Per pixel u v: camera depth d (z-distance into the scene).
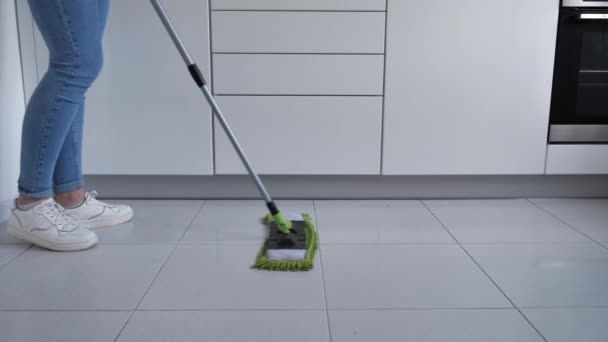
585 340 1.02
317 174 1.94
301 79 1.85
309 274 1.33
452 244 1.54
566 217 1.80
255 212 1.85
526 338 1.03
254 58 1.83
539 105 1.89
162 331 1.05
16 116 1.79
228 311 1.13
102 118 1.86
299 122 1.88
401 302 1.18
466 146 1.91
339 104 1.87
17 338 1.02
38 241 1.48
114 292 1.22
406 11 1.80
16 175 1.80
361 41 1.82
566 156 1.93
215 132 1.88
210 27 1.81
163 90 1.85
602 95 1.89
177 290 1.23
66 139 1.61
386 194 2.01
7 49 1.73
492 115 1.89
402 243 1.55
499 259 1.42
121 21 1.79
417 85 1.86
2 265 1.38
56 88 1.41
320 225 1.71
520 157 1.93
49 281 1.28
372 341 1.02
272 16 1.80
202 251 1.48
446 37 1.83
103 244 1.53
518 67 1.86
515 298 1.20
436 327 1.07
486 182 2.01
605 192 2.00
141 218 1.78
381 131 1.90
